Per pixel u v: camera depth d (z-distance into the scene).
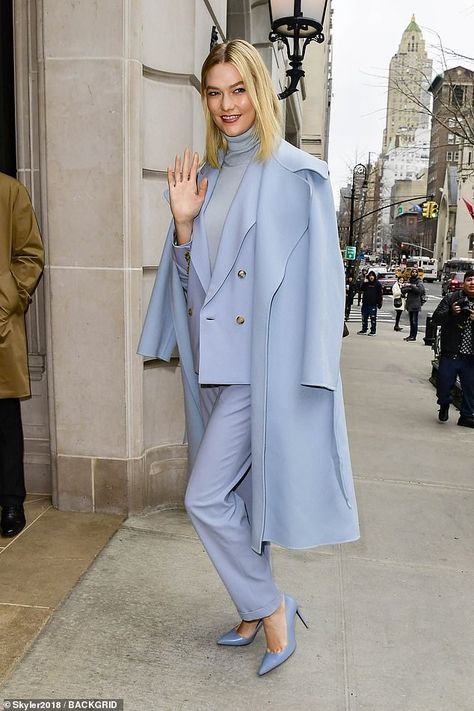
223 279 2.28
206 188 2.41
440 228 104.38
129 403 3.86
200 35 4.01
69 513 3.98
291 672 2.56
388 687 2.50
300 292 2.26
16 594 3.05
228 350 2.30
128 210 3.70
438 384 7.30
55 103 3.65
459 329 7.10
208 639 2.74
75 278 3.78
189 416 2.68
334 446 2.34
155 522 3.90
